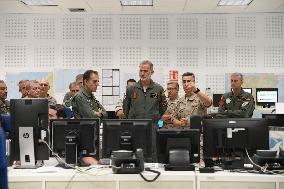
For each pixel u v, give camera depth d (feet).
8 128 11.59
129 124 11.35
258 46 26.12
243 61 26.11
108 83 26.08
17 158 11.44
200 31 26.11
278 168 10.68
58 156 11.49
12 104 11.37
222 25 26.12
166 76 26.03
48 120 11.46
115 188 10.35
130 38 26.14
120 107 19.61
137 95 15.19
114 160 10.60
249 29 26.11
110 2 23.17
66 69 26.17
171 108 17.08
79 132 11.43
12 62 26.20
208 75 26.11
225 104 17.53
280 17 26.11
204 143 11.24
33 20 26.18
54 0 22.71
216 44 26.11
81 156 11.52
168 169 10.95
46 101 11.43
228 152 11.18
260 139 11.04
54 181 10.36
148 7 24.58
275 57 26.11
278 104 14.07
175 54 26.12
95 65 26.17
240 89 17.28
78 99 14.67
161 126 15.89
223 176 10.25
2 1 23.13
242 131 11.07
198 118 12.81
